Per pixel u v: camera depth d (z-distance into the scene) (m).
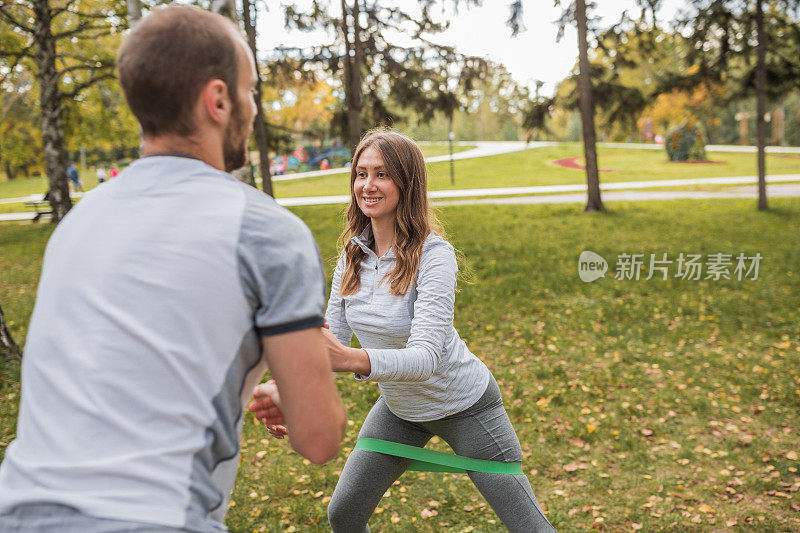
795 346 6.63
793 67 17.25
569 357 6.41
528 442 4.51
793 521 3.47
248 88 1.23
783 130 63.19
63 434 1.00
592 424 4.75
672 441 4.51
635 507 3.65
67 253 1.10
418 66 16.75
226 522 3.57
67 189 18.23
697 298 8.77
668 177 32.28
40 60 17.05
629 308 8.22
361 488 2.32
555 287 9.47
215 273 1.06
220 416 1.07
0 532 0.98
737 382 5.61
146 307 1.03
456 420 2.24
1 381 5.53
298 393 1.12
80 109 20.16
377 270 2.21
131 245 1.06
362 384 5.70
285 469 4.14
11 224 20.73
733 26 16.78
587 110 18.17
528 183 31.86
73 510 0.96
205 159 1.19
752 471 4.06
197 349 1.04
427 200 2.19
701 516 3.54
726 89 18.09
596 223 16.42
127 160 50.66
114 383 1.00
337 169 43.00
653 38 17.27
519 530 2.20
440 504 3.71
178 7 1.17
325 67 16.75
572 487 3.92
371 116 17.56
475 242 13.71
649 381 5.68
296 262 1.12
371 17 16.80
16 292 9.91
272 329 1.10
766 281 9.76
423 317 1.99
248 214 1.12
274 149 17.92
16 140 22.64
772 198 21.34
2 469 1.06
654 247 12.75
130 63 1.12
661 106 41.50
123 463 0.98
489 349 6.81
